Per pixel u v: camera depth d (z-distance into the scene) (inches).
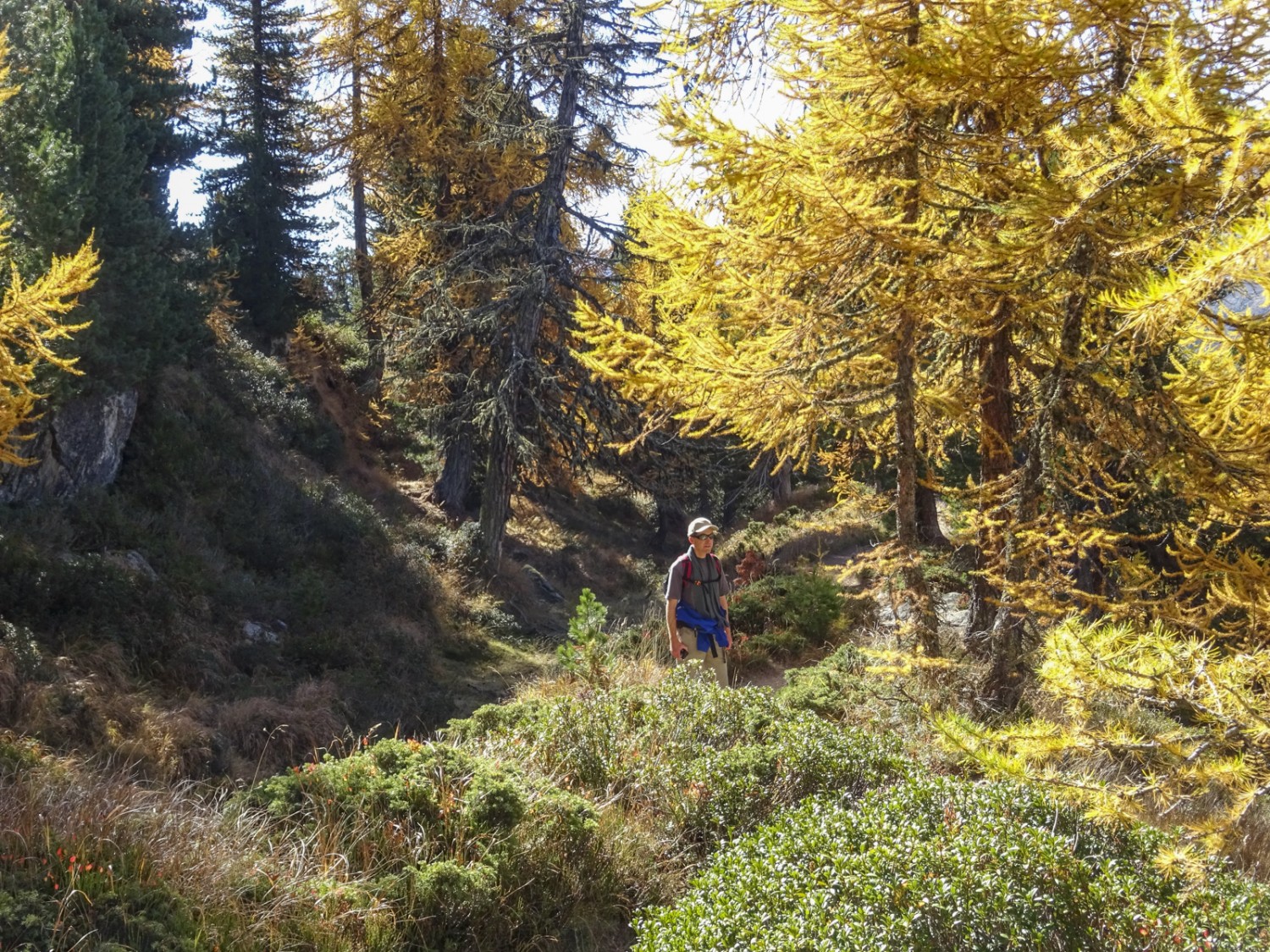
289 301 1140.5
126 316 616.1
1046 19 223.6
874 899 126.3
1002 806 149.9
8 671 373.1
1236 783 115.0
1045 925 123.0
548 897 159.9
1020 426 321.7
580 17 775.7
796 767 195.6
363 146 1136.2
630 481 919.7
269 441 841.5
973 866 129.4
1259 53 210.5
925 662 259.8
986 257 225.3
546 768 206.4
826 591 449.7
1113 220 218.1
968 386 305.4
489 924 150.6
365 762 179.8
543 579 935.0
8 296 300.5
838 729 216.5
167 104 845.2
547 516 1160.2
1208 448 240.1
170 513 623.5
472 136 1011.9
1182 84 147.9
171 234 765.9
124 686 434.0
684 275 266.5
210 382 842.2
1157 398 249.0
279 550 678.5
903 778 195.0
